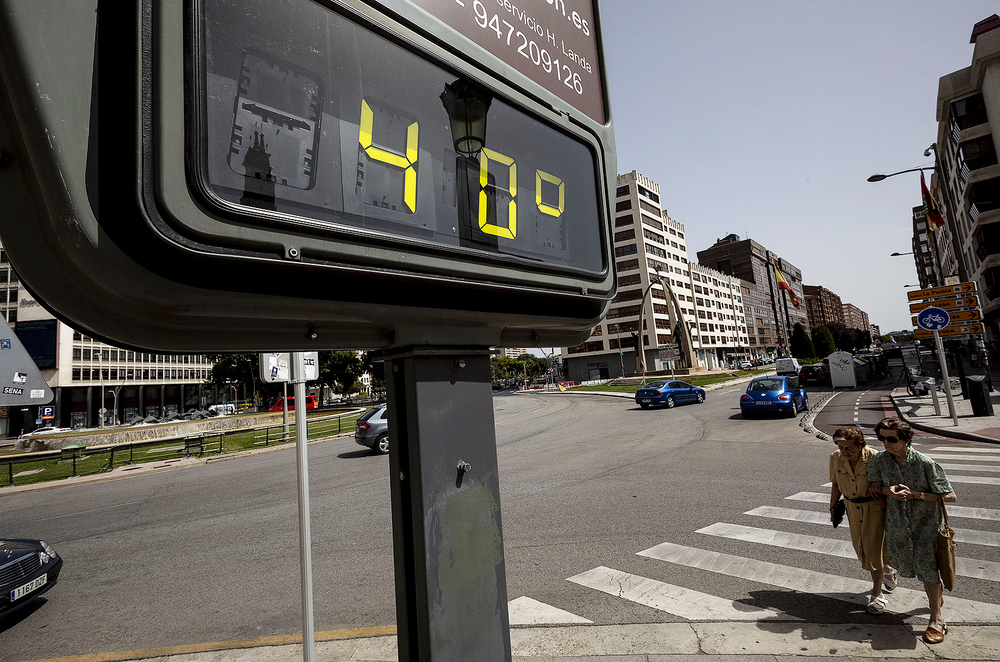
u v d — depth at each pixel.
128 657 3.97
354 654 3.68
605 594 4.43
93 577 6.03
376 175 1.17
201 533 7.60
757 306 120.00
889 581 4.05
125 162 0.85
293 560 5.99
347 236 1.05
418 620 1.31
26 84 0.78
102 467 17.23
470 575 1.42
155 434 25.94
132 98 0.85
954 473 7.80
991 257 33.97
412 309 1.30
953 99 35.19
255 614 4.58
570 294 1.71
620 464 10.49
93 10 0.87
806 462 9.37
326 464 13.99
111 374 67.38
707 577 4.66
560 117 1.81
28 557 5.18
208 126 0.91
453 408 1.46
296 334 1.21
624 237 73.62
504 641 1.48
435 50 1.35
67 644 4.36
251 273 0.97
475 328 1.55
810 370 29.83
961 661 3.18
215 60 0.94
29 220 0.87
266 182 0.97
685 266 85.50
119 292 0.87
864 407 17.89
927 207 19.23
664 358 51.41
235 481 12.24
